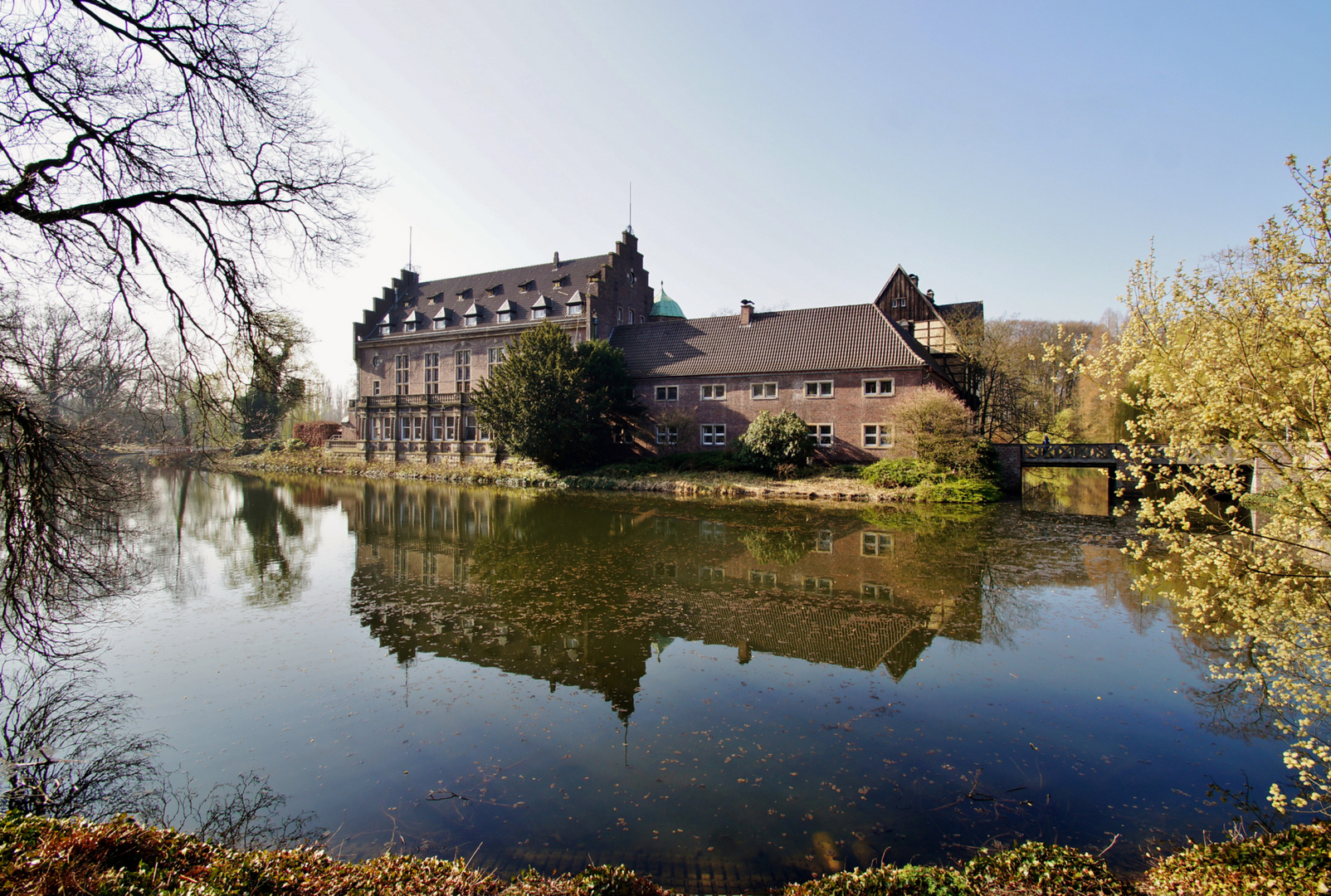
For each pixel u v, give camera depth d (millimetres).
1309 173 4586
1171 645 8945
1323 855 3807
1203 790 5480
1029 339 42969
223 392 8062
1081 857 4266
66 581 7719
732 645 8945
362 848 4695
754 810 5188
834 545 15734
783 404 32281
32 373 6949
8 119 5918
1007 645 8938
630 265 41375
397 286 48219
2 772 5727
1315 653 5320
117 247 6762
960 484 23953
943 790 5488
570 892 3852
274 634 9352
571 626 9727
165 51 6289
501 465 34844
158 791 5461
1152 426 5645
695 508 22375
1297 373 4734
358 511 21578
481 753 6082
